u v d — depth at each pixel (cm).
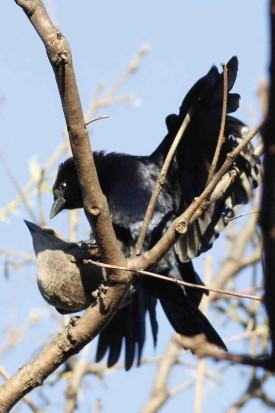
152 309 1195
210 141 1020
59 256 909
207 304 1176
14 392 775
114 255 761
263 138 402
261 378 1046
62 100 703
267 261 404
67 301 916
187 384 1129
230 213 1048
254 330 1130
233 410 1018
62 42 681
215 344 1045
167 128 1060
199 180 1083
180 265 1075
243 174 1033
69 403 1115
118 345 1191
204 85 971
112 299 775
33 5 685
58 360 784
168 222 1107
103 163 1153
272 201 398
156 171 1134
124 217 1111
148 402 1116
